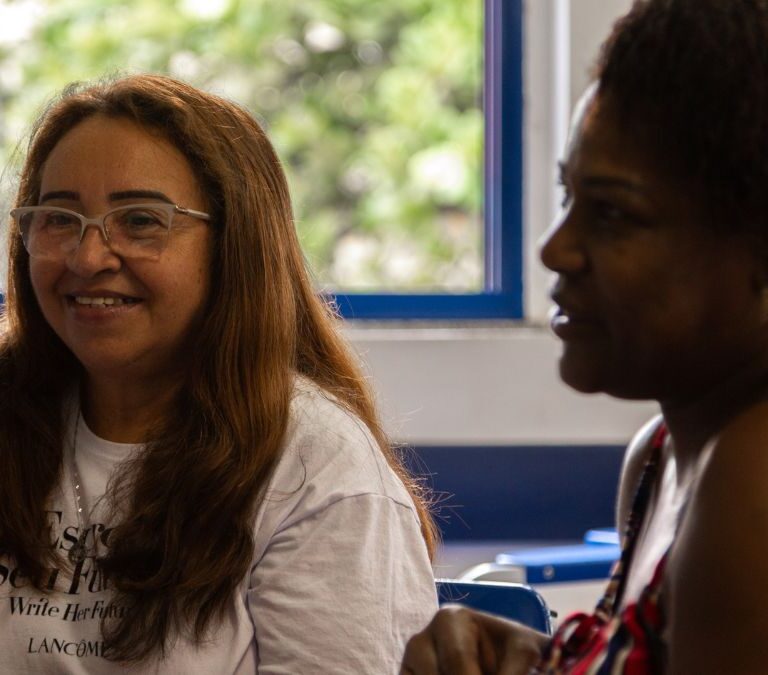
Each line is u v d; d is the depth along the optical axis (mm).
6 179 3129
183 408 2734
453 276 6289
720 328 963
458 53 6328
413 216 6406
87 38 5762
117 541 2551
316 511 2543
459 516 4898
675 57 942
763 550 889
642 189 954
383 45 6496
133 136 2678
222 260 2695
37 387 2854
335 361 3035
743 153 917
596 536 4195
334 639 2412
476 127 6270
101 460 2707
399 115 6461
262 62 6316
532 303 5102
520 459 4906
